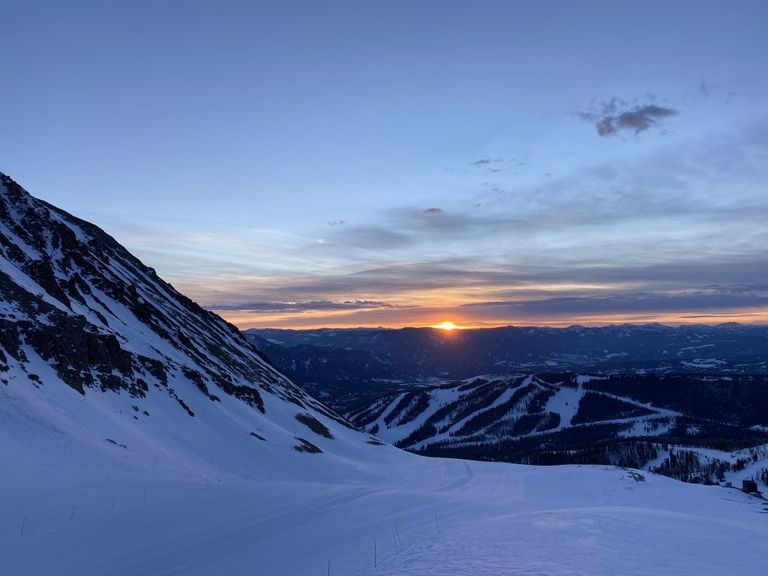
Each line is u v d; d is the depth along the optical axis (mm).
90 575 21859
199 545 25891
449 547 23688
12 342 51812
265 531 28578
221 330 166000
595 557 21375
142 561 23516
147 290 134750
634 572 18953
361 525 30953
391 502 39375
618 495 79000
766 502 86688
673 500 79375
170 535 27172
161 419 61031
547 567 19141
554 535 26719
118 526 27625
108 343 65562
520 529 28422
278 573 21844
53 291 73438
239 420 77438
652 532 30078
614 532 28828
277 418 96625
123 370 65188
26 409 41625
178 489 37062
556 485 82750
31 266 74188
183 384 76875
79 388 53656
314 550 25266
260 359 174375
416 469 95375
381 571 20156
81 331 62062
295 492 40562
